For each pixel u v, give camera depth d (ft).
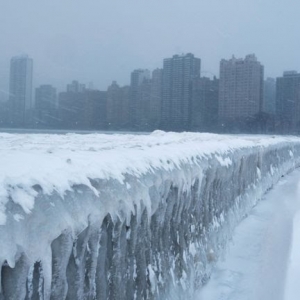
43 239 7.85
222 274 20.25
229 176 24.13
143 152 14.14
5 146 16.92
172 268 15.05
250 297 18.07
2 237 6.91
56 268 8.48
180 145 19.07
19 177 8.12
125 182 11.21
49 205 8.20
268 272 20.70
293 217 31.73
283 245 24.72
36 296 7.95
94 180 9.96
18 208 7.52
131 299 11.77
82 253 9.36
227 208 24.93
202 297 17.65
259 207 35.09
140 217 12.00
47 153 11.23
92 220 9.46
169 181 14.21
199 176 17.93
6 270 7.32
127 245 11.54
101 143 21.43
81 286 9.37
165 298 14.05
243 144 32.60
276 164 51.93
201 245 18.83
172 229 15.35
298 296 18.26
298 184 50.08
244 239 25.76
